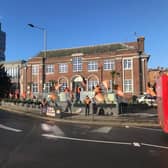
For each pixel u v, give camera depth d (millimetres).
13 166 9711
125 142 14797
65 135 16734
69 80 68688
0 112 32281
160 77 15961
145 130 19906
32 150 12297
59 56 70688
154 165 10164
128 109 35531
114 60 64250
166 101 15023
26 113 31984
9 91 68812
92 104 31766
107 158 11117
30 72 73000
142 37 65125
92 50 68125
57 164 10094
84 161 10594
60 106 33062
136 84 61562
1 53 160875
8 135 16188
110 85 58719
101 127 21672
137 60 62000
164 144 14359
